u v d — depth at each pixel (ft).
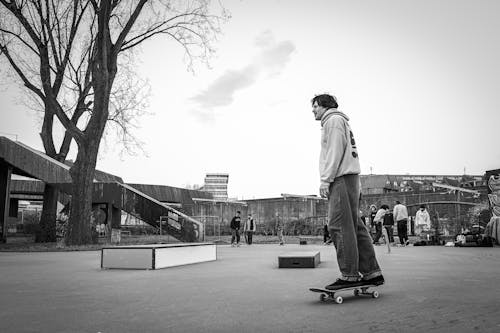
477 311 10.94
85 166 62.03
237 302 13.43
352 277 13.44
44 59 61.62
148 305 13.15
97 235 73.92
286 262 26.99
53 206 77.15
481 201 93.20
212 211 133.18
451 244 62.64
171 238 93.35
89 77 80.79
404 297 13.46
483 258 34.12
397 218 65.77
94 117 62.64
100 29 61.67
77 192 61.62
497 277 19.53
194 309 12.31
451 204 96.99
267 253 46.16
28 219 140.56
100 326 10.15
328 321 10.11
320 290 13.07
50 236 75.36
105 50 62.34
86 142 62.54
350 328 9.32
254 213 139.74
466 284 16.81
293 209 132.77
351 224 13.62
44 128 80.43
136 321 10.70
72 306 13.12
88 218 62.03
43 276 22.99
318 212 131.44
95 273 24.50
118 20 72.23
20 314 11.83
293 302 13.17
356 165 13.93
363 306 11.96
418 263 28.91
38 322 10.70
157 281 20.03
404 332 8.82
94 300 14.29
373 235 77.51
